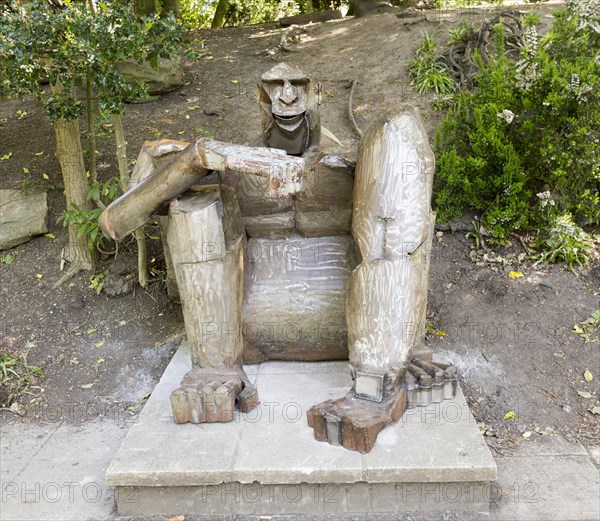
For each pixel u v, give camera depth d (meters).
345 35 8.31
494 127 4.76
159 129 6.53
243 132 6.31
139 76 6.98
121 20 3.96
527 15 6.78
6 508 2.94
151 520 2.81
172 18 4.12
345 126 6.12
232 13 13.37
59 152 4.84
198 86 7.45
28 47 3.83
